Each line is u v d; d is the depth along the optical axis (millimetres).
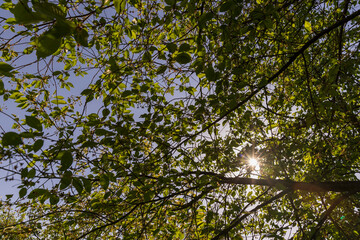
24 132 2039
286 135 5039
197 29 3635
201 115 3936
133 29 3566
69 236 4625
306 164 6047
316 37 3236
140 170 4418
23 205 3760
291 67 5020
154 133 4371
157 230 4398
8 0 3303
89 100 3314
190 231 4414
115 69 3223
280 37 4324
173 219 5340
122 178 5023
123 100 4395
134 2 3537
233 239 3975
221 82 3318
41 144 2156
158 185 4398
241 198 5758
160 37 4043
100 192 4895
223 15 3859
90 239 4547
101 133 3305
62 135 3387
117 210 4594
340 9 4605
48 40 1113
